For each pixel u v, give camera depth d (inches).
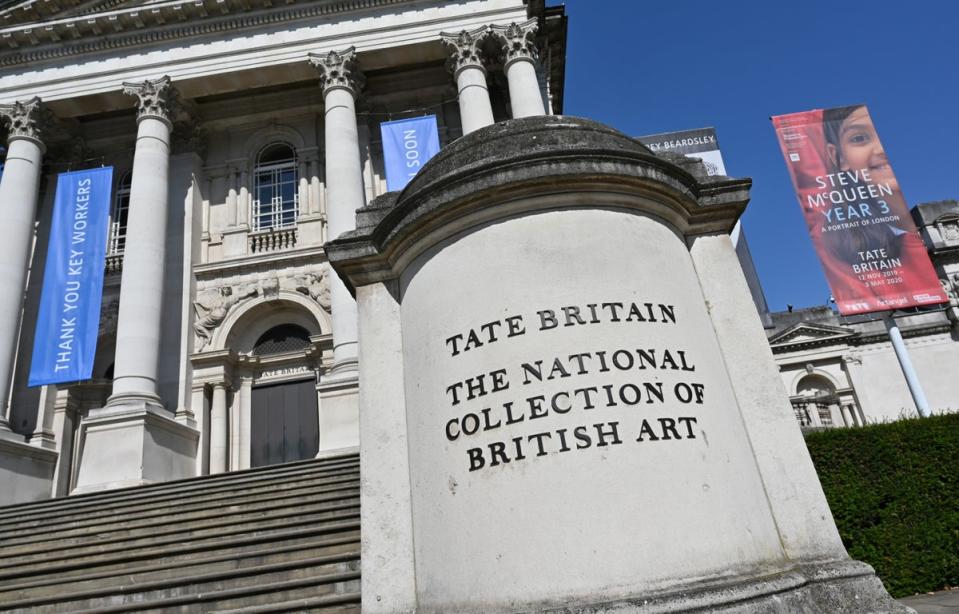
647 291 130.6
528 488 113.7
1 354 625.6
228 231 778.2
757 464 133.5
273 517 331.0
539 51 880.3
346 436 564.7
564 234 132.3
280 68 754.8
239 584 242.8
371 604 125.7
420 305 140.4
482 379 124.0
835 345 1092.5
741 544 116.6
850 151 550.6
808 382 1104.2
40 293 765.3
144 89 730.2
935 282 512.1
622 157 136.4
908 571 304.0
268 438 700.7
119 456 551.8
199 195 791.7
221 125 836.6
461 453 122.1
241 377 715.4
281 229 773.9
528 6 793.6
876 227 527.5
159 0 751.7
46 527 380.5
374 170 802.2
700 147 776.3
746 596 106.3
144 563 287.3
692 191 149.2
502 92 821.9
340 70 738.8
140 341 617.0
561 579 108.0
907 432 332.2
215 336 716.0
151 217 673.0
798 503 130.8
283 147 850.1
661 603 103.0
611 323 124.1
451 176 136.1
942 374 1073.5
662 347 125.5
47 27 743.7
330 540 270.5
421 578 124.8
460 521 118.8
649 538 109.6
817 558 126.4
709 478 117.8
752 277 808.9
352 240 153.2
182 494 417.7
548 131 149.5
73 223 647.1
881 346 1095.0
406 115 834.8
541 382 119.5
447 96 840.3
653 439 116.0
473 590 113.9
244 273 746.2
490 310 128.2
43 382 586.6
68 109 756.6
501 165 134.0
